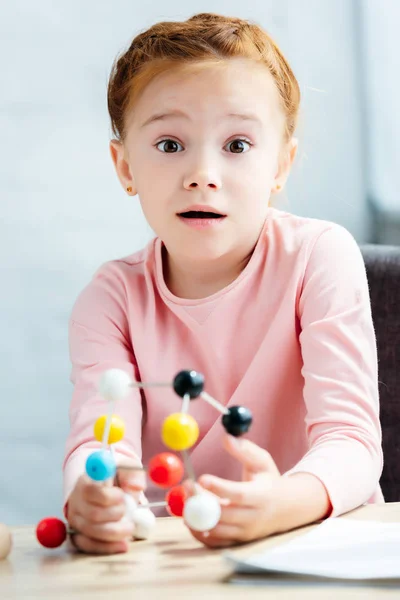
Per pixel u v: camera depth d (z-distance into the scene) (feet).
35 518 10.21
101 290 5.18
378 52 11.16
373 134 11.16
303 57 11.05
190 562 2.95
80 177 10.68
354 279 4.69
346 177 11.07
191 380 3.04
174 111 4.46
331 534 3.12
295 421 4.93
